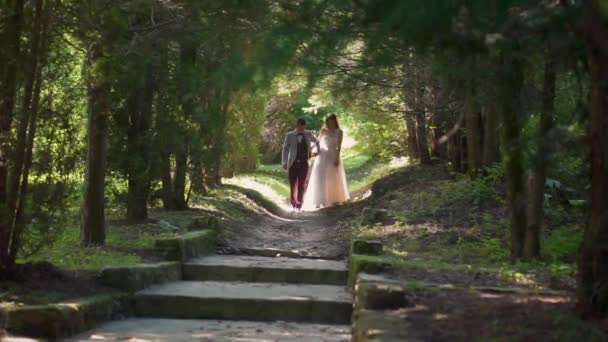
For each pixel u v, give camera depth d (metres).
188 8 9.21
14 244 7.68
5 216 7.51
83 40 8.63
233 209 16.36
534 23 4.88
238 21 8.65
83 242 10.47
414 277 8.12
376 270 8.60
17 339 6.41
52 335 6.62
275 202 21.69
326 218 16.62
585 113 6.25
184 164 14.99
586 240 5.96
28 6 7.57
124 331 7.29
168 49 11.47
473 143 14.48
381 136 25.58
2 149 7.50
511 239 9.66
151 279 8.90
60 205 7.96
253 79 5.14
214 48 10.15
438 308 6.54
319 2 5.61
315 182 19.52
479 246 10.57
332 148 19.39
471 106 8.81
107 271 8.32
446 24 3.70
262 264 10.23
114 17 8.43
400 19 3.68
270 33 5.23
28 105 7.55
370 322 6.05
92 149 10.47
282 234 14.04
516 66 7.03
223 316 8.30
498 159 14.04
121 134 12.83
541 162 5.97
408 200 14.42
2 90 7.48
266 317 8.30
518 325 5.73
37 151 7.89
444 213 12.78
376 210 13.45
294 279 9.84
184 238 10.34
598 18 4.64
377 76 10.70
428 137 20.98
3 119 7.50
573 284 7.63
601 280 5.85
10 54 7.40
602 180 5.83
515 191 9.44
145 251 10.24
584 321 5.79
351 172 32.66
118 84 10.84
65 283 8.01
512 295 7.00
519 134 9.12
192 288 8.94
